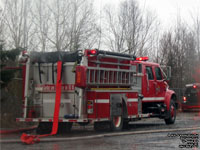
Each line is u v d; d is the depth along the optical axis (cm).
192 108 2836
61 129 1365
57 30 2014
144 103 1659
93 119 1273
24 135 1112
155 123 1880
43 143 1102
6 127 1341
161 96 1734
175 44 3186
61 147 1025
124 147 1032
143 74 1619
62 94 1298
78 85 1228
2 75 1302
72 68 1286
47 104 1325
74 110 1277
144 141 1155
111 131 1375
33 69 1348
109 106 1345
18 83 1436
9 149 990
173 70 3119
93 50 1267
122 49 2848
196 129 1528
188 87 2870
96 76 1308
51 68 1321
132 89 1492
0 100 1329
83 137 1197
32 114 1330
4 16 1747
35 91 1341
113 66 1389
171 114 1791
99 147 1029
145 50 2994
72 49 2111
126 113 1440
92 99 1278
